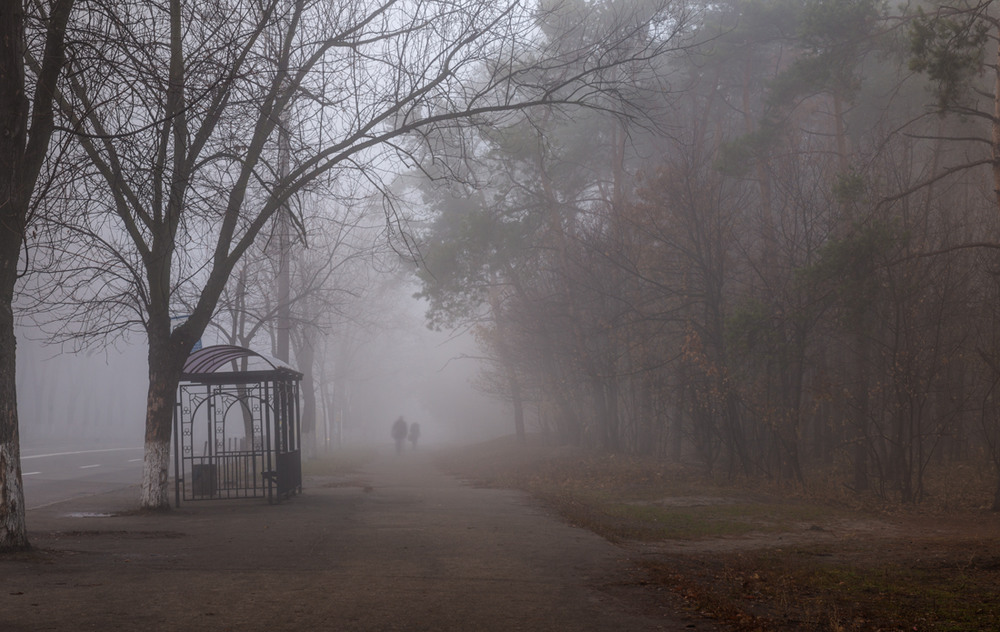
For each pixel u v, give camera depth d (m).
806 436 28.25
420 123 15.65
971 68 15.63
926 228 20.41
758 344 21.94
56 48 10.41
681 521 15.43
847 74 21.81
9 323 10.02
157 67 10.59
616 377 30.73
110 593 7.50
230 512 15.79
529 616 6.85
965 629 6.60
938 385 21.62
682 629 6.47
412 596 7.59
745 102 28.77
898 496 19.84
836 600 7.81
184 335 15.93
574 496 20.23
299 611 6.88
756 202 27.14
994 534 13.78
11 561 9.20
